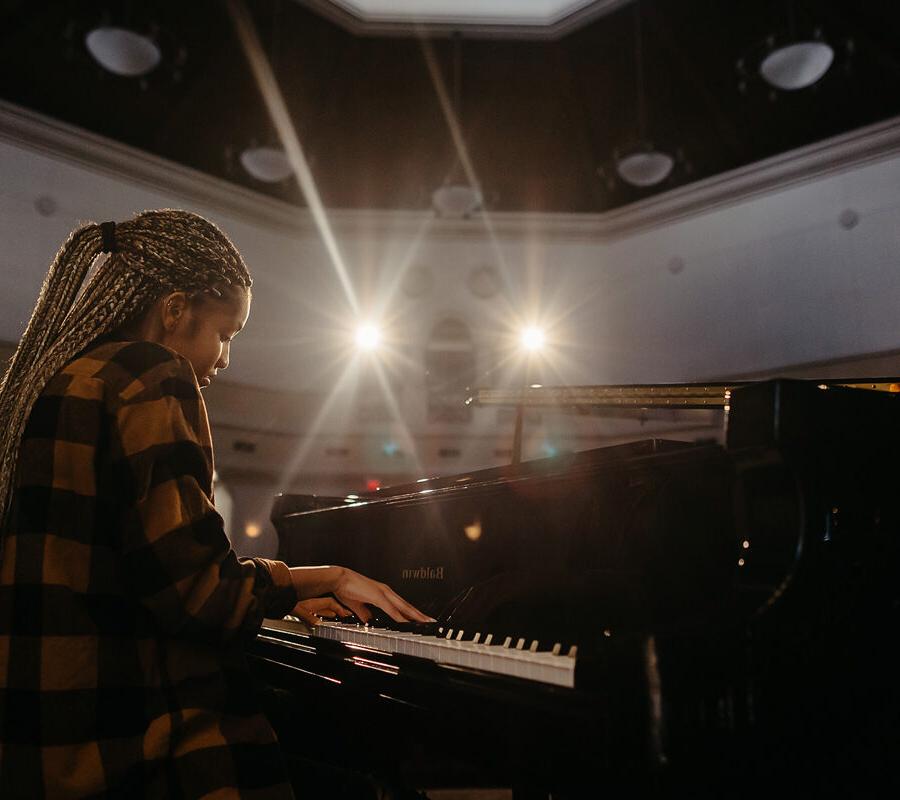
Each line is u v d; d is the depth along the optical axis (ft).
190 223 3.71
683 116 28.63
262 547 33.27
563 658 3.05
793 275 30.04
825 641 3.12
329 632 4.75
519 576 4.25
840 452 3.30
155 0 23.22
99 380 3.22
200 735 3.09
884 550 3.40
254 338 33.78
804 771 2.99
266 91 27.76
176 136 29.66
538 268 35.91
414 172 33.04
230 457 32.78
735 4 23.48
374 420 35.63
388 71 27.71
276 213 34.76
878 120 27.99
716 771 2.74
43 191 28.02
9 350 26.68
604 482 4.30
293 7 24.50
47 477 3.09
